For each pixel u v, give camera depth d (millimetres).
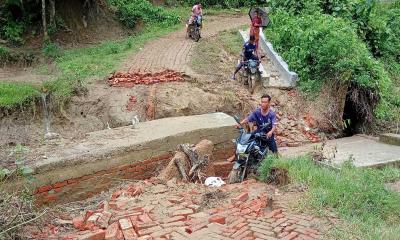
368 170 7766
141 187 6922
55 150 7312
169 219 5582
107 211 5914
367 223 5473
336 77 12289
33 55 17359
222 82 12977
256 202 6078
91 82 12781
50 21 19234
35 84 13281
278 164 7402
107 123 11609
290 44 14820
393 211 5941
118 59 15352
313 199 6031
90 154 7156
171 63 14430
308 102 12406
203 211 5945
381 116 12945
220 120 9688
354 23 16172
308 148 10383
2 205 5289
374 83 12305
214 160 9172
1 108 11695
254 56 12891
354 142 10953
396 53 17688
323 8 16812
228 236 5051
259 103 12188
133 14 23172
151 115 11508
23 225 5344
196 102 11883
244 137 8438
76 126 11680
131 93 12156
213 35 19172
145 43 18484
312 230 5191
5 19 19188
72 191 6930
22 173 6273
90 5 21562
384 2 20219
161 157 8180
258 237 5000
